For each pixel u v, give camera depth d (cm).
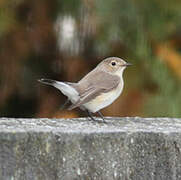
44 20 1358
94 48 1352
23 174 712
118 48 1312
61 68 1396
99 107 1008
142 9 1280
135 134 744
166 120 971
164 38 1284
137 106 1265
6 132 706
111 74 1071
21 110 1430
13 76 1373
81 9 1323
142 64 1278
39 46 1375
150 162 752
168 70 1260
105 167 734
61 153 720
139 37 1280
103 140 731
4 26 1312
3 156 707
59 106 1388
